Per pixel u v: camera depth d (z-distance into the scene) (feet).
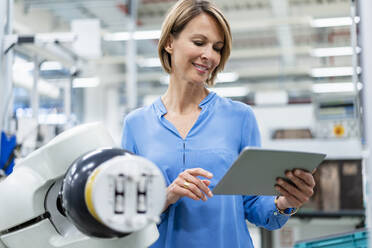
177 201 3.35
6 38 5.55
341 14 24.58
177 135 3.44
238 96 38.96
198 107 3.56
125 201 1.67
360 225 8.48
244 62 35.32
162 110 3.59
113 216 1.66
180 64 3.31
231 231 3.32
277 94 20.88
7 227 2.32
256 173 2.53
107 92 33.19
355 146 8.90
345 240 4.82
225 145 3.41
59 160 2.25
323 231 8.68
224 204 3.34
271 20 25.39
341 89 27.07
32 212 2.29
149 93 37.70
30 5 23.45
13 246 2.36
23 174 2.34
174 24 3.34
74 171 1.88
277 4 24.08
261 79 37.68
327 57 28.68
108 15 23.82
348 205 8.71
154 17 28.12
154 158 3.42
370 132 2.28
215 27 3.23
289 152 2.37
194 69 3.27
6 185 2.34
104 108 32.71
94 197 1.65
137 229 1.67
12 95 5.90
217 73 3.59
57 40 7.97
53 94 15.51
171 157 3.39
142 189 1.69
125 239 2.19
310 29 28.19
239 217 3.42
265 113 13.39
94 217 1.75
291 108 13.10
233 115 3.54
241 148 3.57
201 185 2.89
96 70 30.42
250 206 3.65
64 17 25.39
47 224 2.34
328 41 28.91
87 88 31.55
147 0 25.71
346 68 24.40
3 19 5.47
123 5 23.04
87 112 31.32
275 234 8.83
